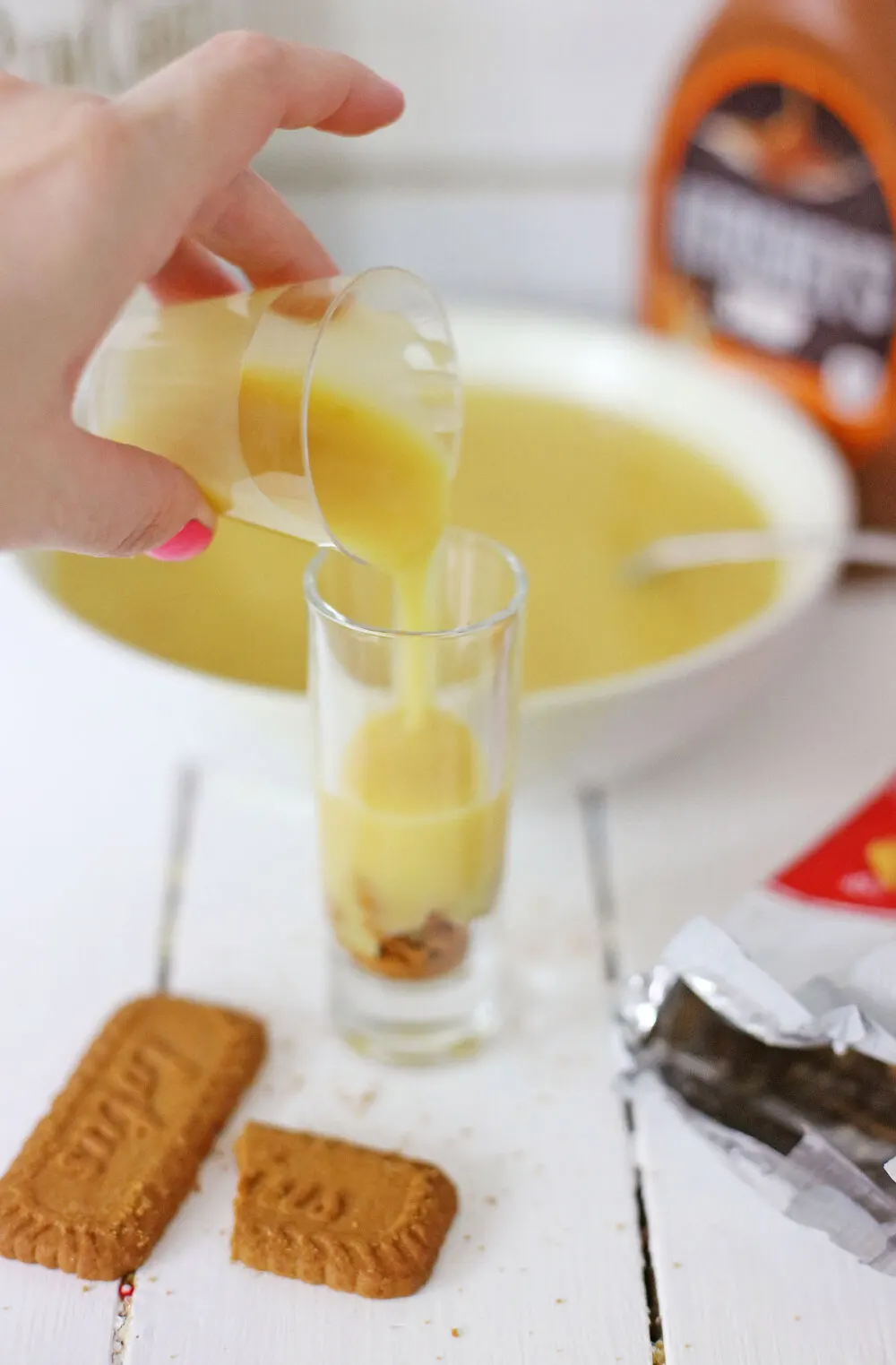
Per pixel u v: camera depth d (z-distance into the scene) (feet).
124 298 1.06
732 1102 1.22
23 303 1.03
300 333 1.16
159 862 1.48
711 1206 1.23
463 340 1.94
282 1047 1.33
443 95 1.89
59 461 1.08
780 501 1.73
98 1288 1.17
